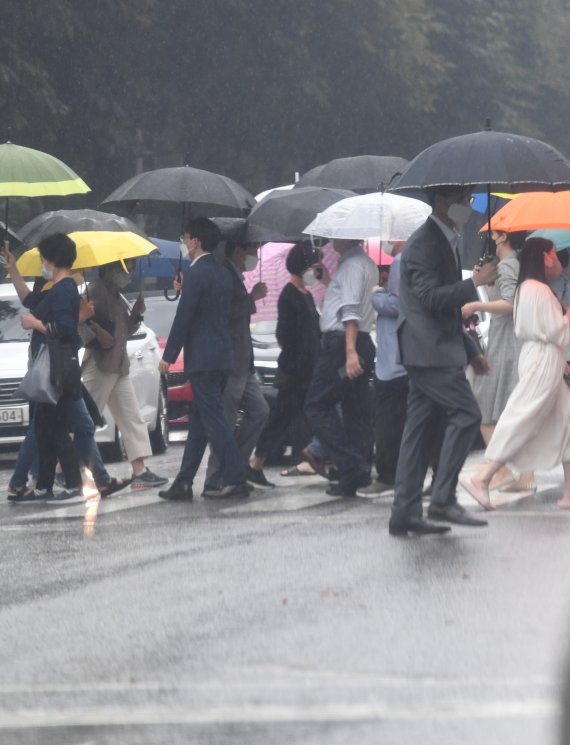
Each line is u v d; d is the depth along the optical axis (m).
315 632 18.45
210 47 107.88
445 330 25.86
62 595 21.39
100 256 33.81
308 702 15.30
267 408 33.72
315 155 122.25
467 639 17.86
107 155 98.50
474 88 136.12
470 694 15.42
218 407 32.00
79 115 96.00
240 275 33.75
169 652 17.67
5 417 43.16
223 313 31.91
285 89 113.44
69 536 27.22
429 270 25.78
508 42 139.38
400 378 31.97
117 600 20.89
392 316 31.97
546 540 24.80
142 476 35.03
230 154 115.56
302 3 112.12
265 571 22.73
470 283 25.23
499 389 33.34
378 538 25.56
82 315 33.75
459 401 25.89
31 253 34.72
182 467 32.31
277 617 19.38
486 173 26.19
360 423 32.56
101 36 95.56
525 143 27.00
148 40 100.00
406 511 25.70
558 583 21.09
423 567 22.59
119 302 35.06
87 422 32.75
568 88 156.88
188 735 14.30
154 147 108.31
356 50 118.00
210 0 105.81
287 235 33.78
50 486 32.78
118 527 28.20
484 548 24.09
